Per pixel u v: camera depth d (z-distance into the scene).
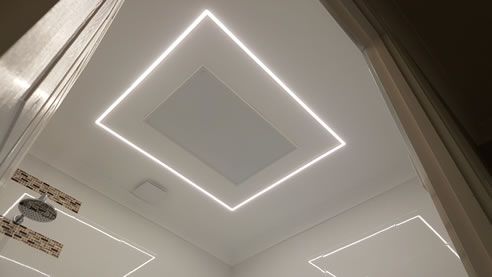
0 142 0.26
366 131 2.38
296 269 2.83
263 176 2.63
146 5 1.88
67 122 2.37
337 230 2.79
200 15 1.90
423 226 2.36
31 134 0.39
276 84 2.14
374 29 1.01
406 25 1.71
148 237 2.81
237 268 3.31
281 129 2.34
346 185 2.69
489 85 1.89
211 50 2.02
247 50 2.01
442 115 0.91
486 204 0.61
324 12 1.86
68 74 0.41
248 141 2.41
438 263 2.18
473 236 0.57
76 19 0.33
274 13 1.88
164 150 2.48
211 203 2.83
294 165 2.55
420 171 0.79
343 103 2.24
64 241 2.29
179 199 2.78
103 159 2.55
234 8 1.87
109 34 1.97
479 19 1.70
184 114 2.27
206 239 3.13
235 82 2.13
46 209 2.08
